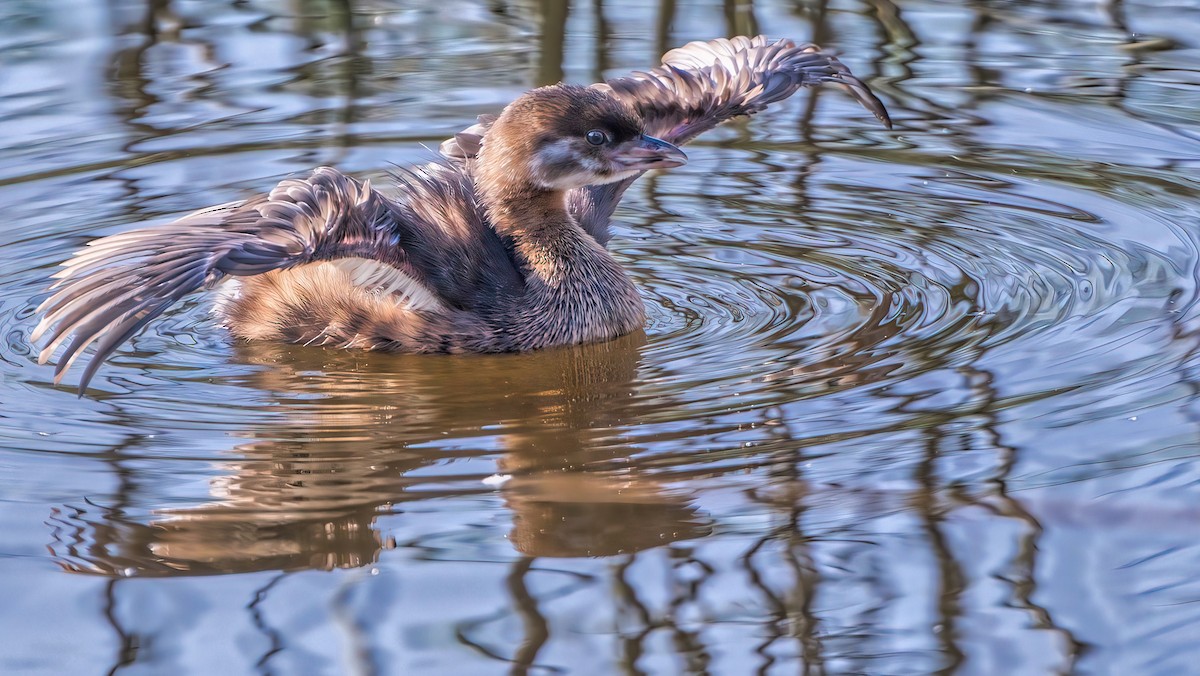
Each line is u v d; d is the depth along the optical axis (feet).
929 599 26.94
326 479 31.42
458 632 26.09
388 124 56.44
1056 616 26.30
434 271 39.01
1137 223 47.65
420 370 38.29
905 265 45.24
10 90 58.75
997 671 24.89
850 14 67.46
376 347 39.63
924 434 32.91
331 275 38.68
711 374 37.32
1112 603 26.63
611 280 41.22
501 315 39.83
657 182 53.57
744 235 48.62
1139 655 25.22
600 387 36.70
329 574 27.84
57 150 53.72
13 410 34.99
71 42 63.98
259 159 53.16
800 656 25.44
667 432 33.60
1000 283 43.14
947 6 68.90
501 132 41.52
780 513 29.76
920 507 29.81
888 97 59.67
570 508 30.12
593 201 45.73
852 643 25.68
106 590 27.27
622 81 46.93
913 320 40.45
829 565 27.96
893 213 49.90
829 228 48.88
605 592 27.30
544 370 38.22
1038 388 35.17
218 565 28.09
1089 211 48.98
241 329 40.75
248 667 25.16
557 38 63.87
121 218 48.34
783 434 33.22
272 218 35.14
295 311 39.70
